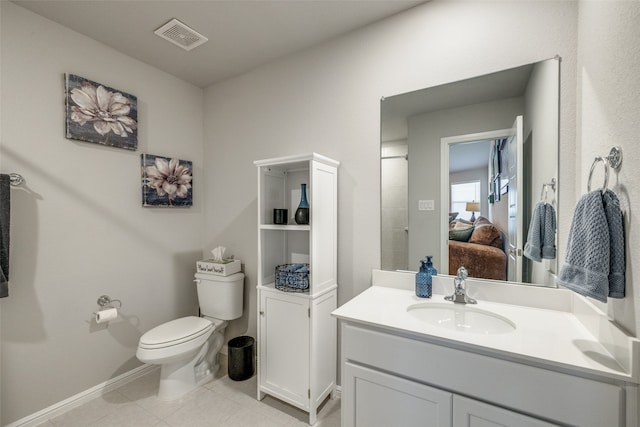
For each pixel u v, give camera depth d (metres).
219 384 2.04
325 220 1.76
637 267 0.79
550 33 1.32
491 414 0.96
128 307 2.09
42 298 1.67
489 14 1.45
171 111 2.39
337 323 1.88
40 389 1.66
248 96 2.34
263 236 1.93
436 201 1.59
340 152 1.89
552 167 1.31
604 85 1.00
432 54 1.60
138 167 2.17
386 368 1.16
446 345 1.04
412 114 1.66
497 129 1.44
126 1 1.57
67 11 1.65
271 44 1.99
